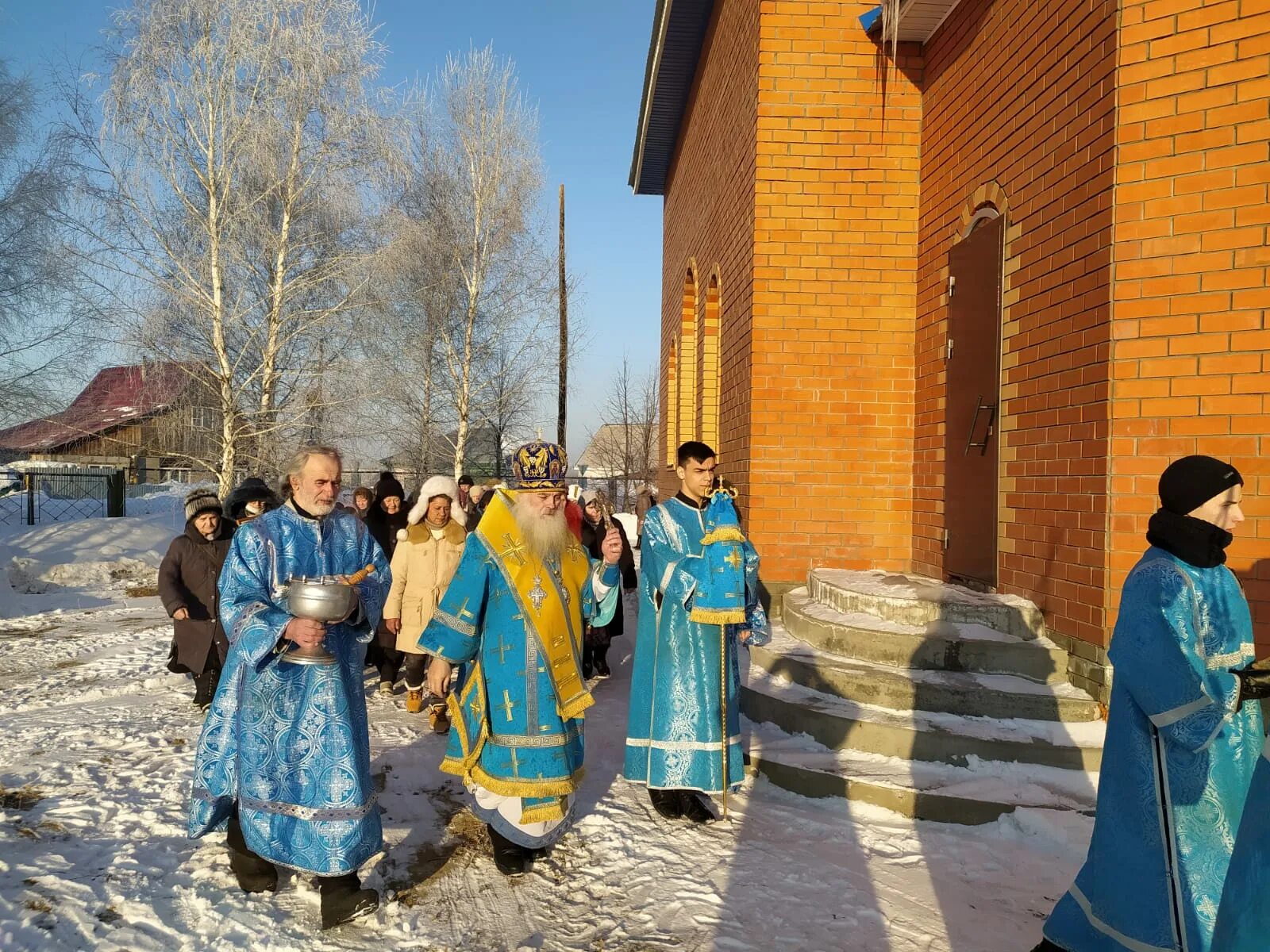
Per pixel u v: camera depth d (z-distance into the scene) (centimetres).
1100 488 489
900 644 559
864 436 796
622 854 404
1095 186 500
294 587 323
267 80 1644
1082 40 518
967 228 691
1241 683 245
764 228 794
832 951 322
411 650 647
